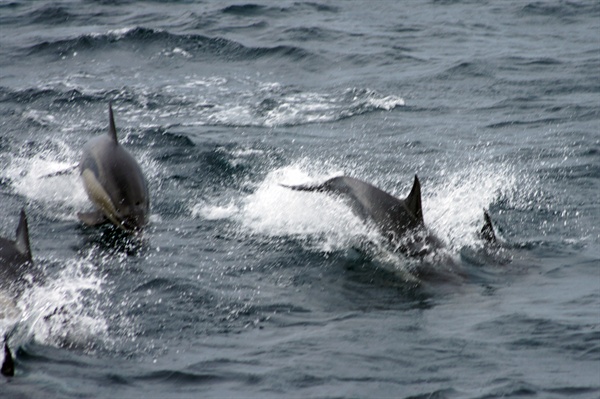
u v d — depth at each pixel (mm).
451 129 69188
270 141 65625
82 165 52562
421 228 47938
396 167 61125
